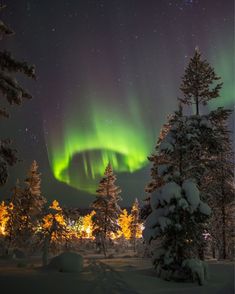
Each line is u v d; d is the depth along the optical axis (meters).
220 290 13.77
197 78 25.83
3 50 16.11
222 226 31.16
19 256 30.86
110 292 12.26
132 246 78.81
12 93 15.70
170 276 15.60
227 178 29.92
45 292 11.90
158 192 16.61
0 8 16.55
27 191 46.75
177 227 15.43
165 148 17.69
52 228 25.81
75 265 16.67
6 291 11.89
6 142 15.99
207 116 22.58
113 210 50.44
